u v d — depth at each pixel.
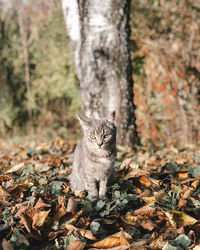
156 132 3.40
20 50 4.51
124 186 1.40
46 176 1.49
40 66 4.41
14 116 4.51
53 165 1.77
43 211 1.11
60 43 4.20
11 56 4.57
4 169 1.69
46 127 4.44
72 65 4.08
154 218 1.18
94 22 2.05
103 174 1.39
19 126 4.62
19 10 4.36
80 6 2.05
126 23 2.08
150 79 3.44
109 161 1.39
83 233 1.06
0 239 1.07
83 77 2.15
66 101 4.45
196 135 3.25
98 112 2.14
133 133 2.18
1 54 4.57
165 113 3.40
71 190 1.39
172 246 1.00
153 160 1.82
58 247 1.02
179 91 3.31
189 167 1.60
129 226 1.13
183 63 3.35
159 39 3.49
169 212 1.14
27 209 1.14
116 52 2.08
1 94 4.57
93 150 1.38
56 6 4.10
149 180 1.39
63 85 4.20
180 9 3.53
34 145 2.79
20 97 4.60
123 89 2.12
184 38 3.48
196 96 3.32
